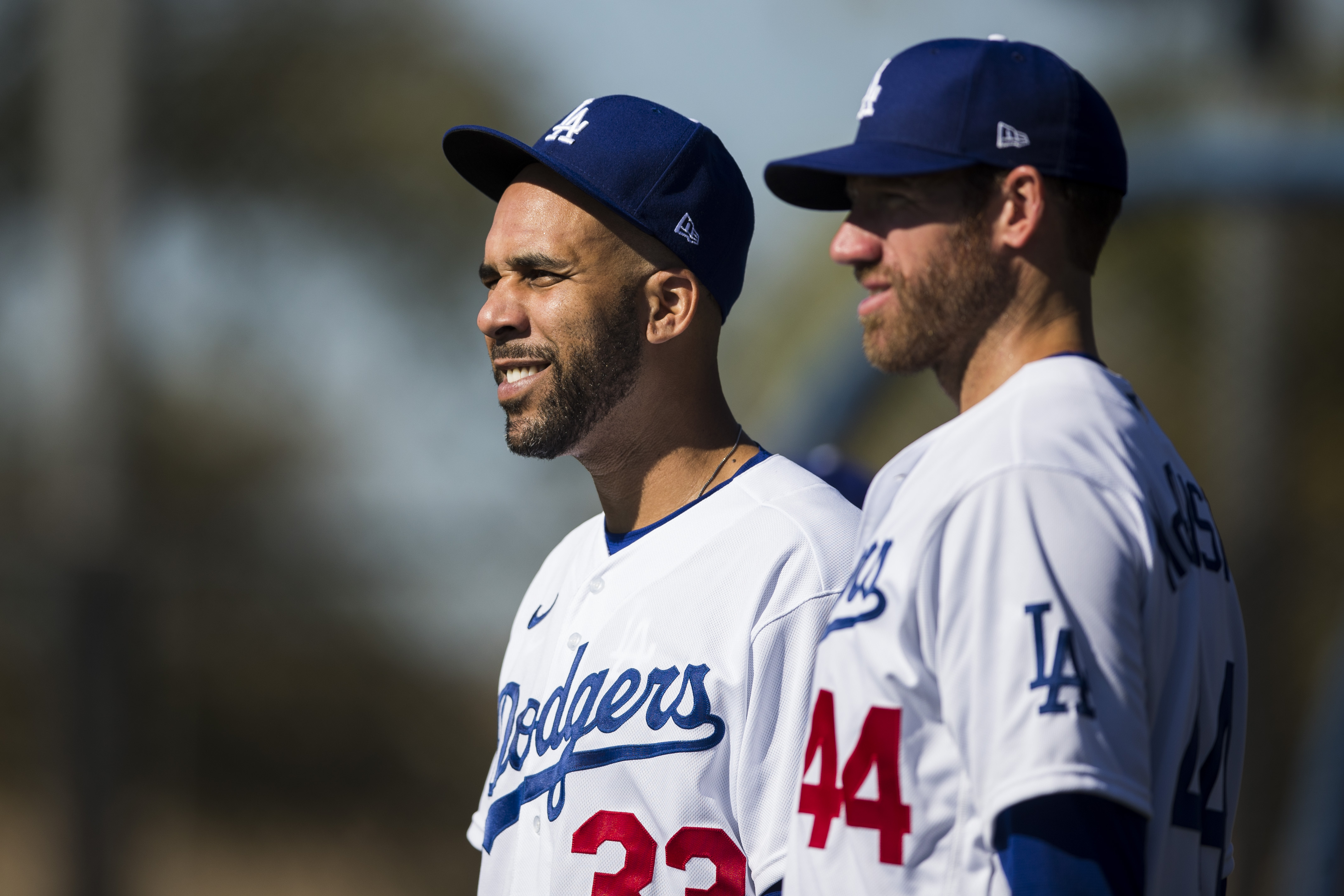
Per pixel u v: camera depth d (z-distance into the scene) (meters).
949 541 5.77
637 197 8.32
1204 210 24.83
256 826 54.25
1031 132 6.27
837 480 14.57
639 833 7.54
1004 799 5.39
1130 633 5.53
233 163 56.50
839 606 6.25
